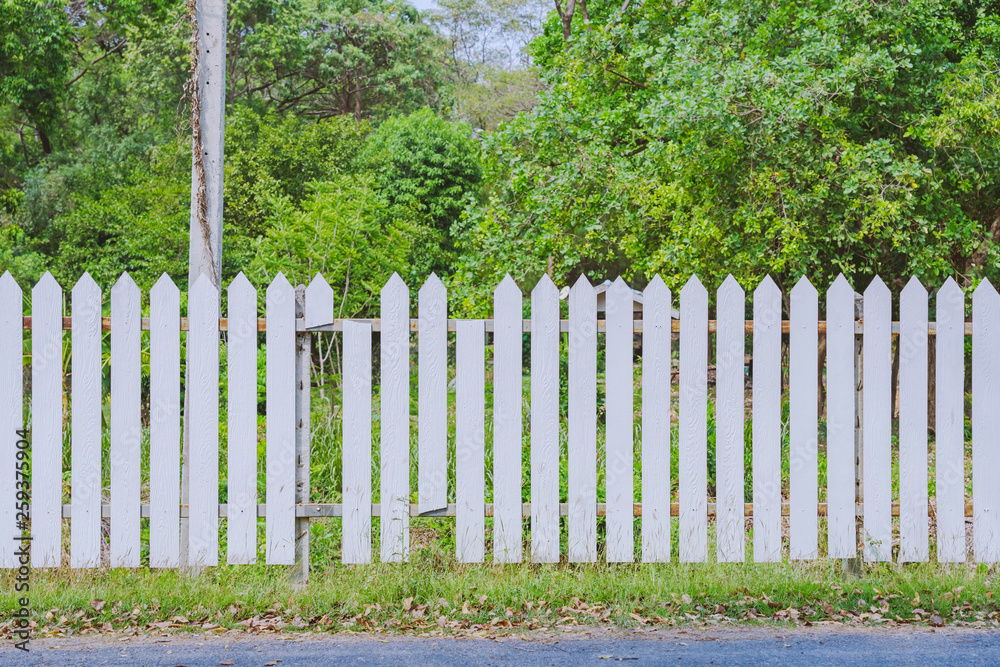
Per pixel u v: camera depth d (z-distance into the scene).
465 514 4.49
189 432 4.40
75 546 4.39
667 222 10.51
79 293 4.37
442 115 33.00
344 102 33.09
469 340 4.49
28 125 26.92
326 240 11.44
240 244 17.42
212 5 5.04
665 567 4.64
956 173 9.64
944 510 4.61
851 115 9.76
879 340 4.56
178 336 4.39
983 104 8.79
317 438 6.55
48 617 4.07
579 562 4.57
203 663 3.61
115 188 20.17
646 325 4.49
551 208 10.82
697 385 4.53
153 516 4.41
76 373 4.36
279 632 4.02
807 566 4.66
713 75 8.98
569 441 4.49
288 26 29.44
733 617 4.20
